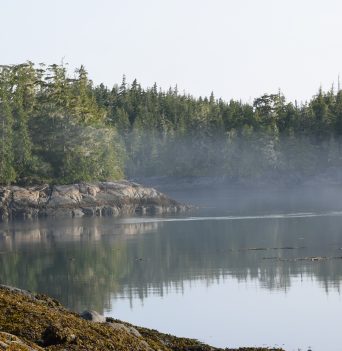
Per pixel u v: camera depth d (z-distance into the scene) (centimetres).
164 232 8806
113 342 2530
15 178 12738
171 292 4878
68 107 14412
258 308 4325
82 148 13850
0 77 14838
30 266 6212
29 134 13850
